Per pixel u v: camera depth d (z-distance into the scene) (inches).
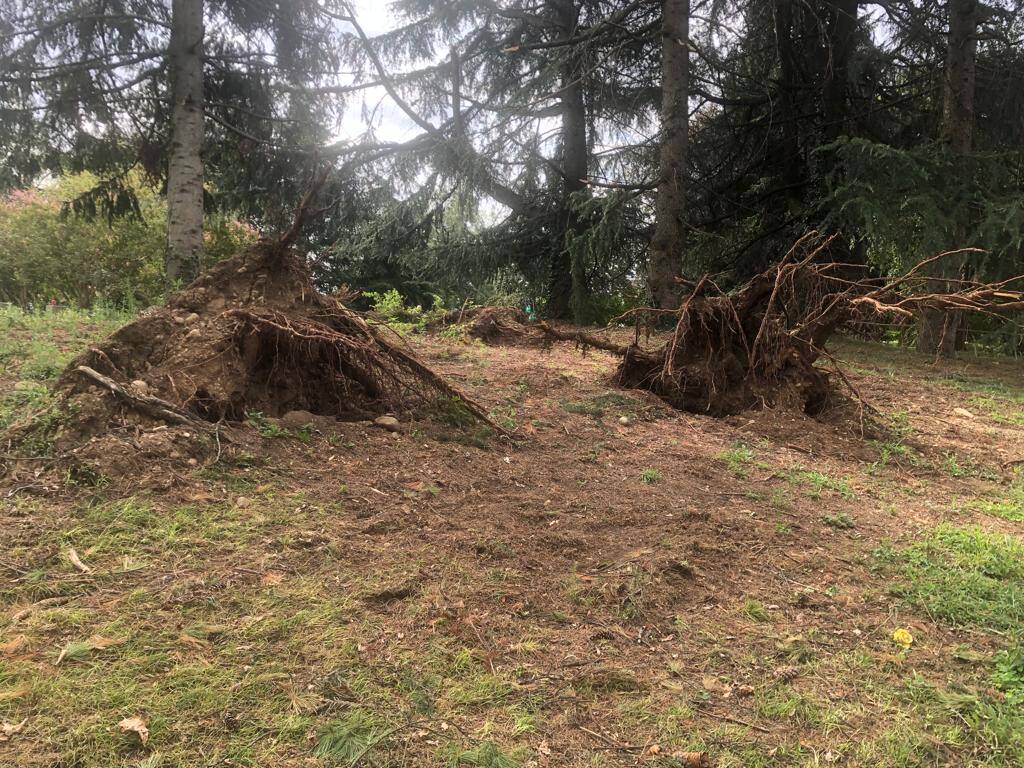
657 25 575.8
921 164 454.0
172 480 138.9
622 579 126.5
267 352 187.6
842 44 573.3
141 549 117.5
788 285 267.1
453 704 91.4
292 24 487.2
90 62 415.5
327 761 79.2
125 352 167.9
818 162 555.5
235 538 125.3
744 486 188.4
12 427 142.0
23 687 84.0
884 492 195.9
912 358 479.2
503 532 143.0
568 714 91.9
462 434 199.8
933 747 88.7
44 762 74.2
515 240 719.7
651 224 644.1
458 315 456.1
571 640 108.7
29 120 414.9
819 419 267.6
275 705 86.7
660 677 101.3
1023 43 509.7
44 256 430.3
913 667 106.7
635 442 220.4
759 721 93.0
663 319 528.1
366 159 615.5
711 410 270.4
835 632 116.0
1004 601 126.6
